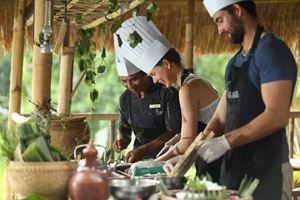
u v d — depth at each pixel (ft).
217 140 10.84
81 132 14.14
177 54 13.60
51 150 9.78
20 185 9.40
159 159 12.58
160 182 9.37
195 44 23.11
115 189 9.29
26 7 18.48
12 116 14.70
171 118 15.70
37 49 13.42
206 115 13.01
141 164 11.82
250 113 11.05
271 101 10.60
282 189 11.12
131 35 13.82
